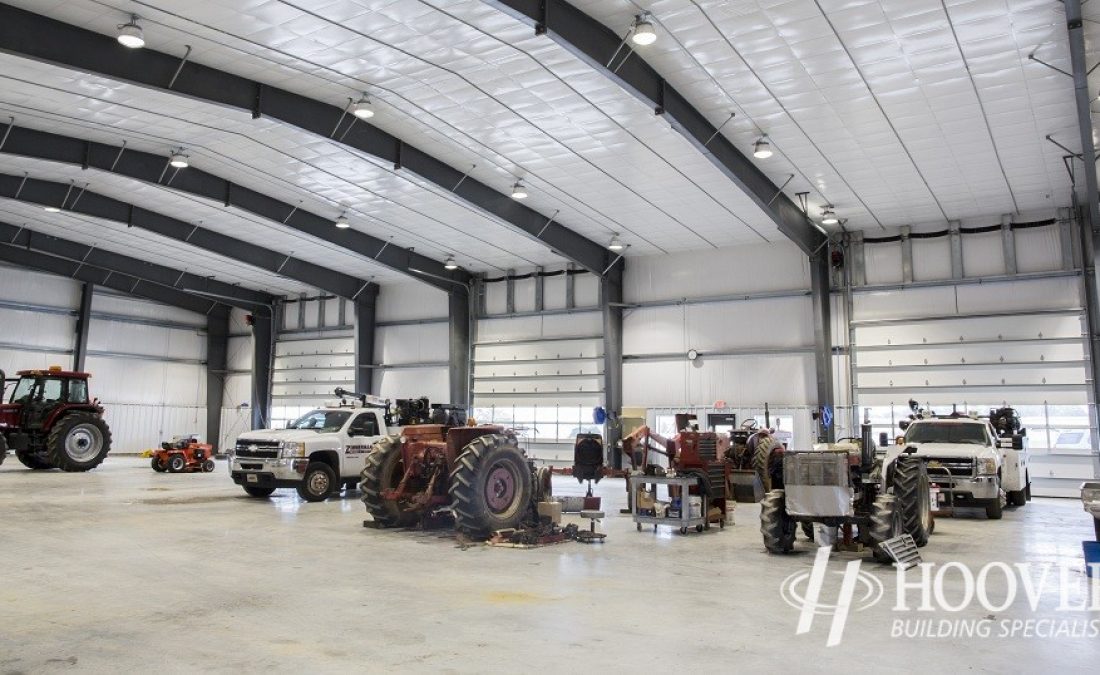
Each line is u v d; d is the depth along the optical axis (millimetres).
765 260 19281
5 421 17312
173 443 19219
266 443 12312
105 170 14492
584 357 21531
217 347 29188
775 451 13594
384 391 24922
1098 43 9695
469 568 6715
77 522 9281
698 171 14773
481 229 19359
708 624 4820
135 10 9641
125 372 26609
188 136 13961
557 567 6816
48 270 23500
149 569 6465
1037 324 16031
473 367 23516
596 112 12352
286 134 13719
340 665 3926
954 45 9867
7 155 14562
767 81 11023
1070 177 14352
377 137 13531
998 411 14219
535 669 3881
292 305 27859
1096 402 15273
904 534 7566
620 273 21188
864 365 17688
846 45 9977
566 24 9359
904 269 17500
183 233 19906
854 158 13781
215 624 4723
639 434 9953
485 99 12039
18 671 3787
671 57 10430
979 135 12648
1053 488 15570
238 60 11008
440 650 4195
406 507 9344
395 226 19344
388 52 10617
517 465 8883
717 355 19594
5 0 9445
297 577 6219
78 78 11422
